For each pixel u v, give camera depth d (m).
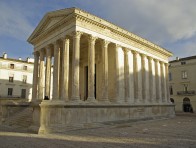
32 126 20.48
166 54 43.59
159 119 34.03
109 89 30.81
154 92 39.06
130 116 30.27
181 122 29.47
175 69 61.69
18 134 18.05
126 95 30.91
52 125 20.30
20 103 29.52
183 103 59.31
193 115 46.16
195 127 23.14
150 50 38.50
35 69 35.00
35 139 15.50
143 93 35.03
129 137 16.39
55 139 15.52
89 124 23.12
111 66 31.02
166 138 15.91
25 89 61.59
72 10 25.11
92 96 25.27
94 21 26.64
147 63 38.06
